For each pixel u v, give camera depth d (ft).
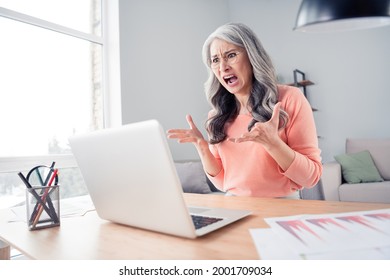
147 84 9.37
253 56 3.77
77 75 8.13
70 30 7.89
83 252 1.82
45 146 7.34
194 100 11.14
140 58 9.19
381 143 10.07
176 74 10.46
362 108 11.05
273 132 2.97
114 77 8.66
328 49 11.56
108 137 2.04
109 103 8.74
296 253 1.56
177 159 10.22
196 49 11.35
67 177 7.43
